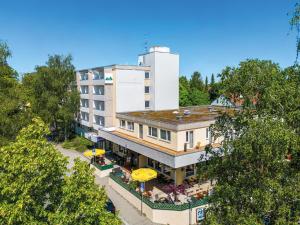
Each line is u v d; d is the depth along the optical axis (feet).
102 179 101.30
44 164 31.99
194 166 93.97
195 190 83.66
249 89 37.11
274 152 33.47
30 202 31.58
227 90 39.45
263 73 36.52
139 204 75.46
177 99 161.07
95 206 34.96
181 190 80.89
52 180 34.55
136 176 76.18
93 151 111.04
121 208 76.89
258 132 33.86
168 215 68.08
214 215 40.01
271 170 36.60
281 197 35.19
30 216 31.50
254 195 34.91
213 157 45.39
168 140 88.43
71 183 34.96
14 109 83.35
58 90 160.25
